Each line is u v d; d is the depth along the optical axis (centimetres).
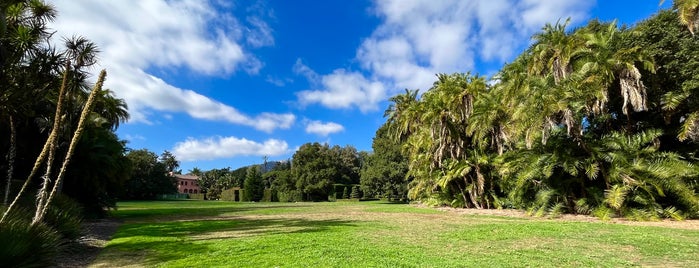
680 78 1678
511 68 2467
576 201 1878
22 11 1241
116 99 3081
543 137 1700
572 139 1805
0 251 600
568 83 1708
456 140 2895
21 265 634
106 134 2286
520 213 2208
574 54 1848
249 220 1888
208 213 2569
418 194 3850
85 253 909
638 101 1623
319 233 1216
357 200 6134
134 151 6638
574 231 1162
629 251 823
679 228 1255
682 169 1544
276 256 786
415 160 3488
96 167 2009
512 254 801
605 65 1678
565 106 1598
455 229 1312
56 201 1348
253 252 841
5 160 1812
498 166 2470
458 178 2894
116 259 805
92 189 2030
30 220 820
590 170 1683
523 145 2003
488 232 1185
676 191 1555
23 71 1176
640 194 1623
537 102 1711
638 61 1700
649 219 1557
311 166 6756
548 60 2012
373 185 5412
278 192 7181
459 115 2848
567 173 1902
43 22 1274
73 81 1148
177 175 12338
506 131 2333
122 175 2308
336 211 2695
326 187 6750
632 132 1986
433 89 3597
